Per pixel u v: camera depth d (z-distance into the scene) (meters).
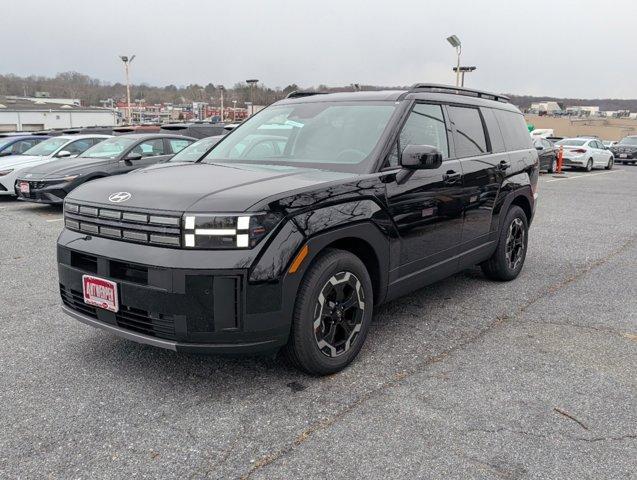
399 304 4.93
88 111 64.81
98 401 3.13
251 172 3.65
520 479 2.47
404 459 2.61
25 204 11.62
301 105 4.67
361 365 3.63
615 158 30.83
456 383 3.38
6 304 4.87
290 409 3.06
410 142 4.05
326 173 3.63
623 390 3.32
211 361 3.66
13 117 58.72
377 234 3.59
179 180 3.40
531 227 9.15
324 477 2.47
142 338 3.06
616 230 8.88
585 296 5.21
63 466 2.54
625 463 2.59
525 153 5.74
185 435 2.80
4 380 3.38
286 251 3.00
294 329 3.19
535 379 3.45
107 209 3.15
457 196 4.43
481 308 4.83
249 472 2.51
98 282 3.18
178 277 2.88
